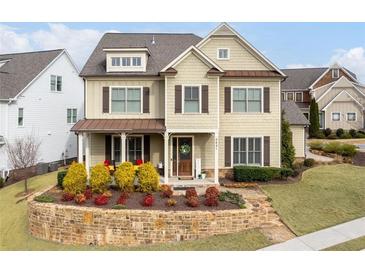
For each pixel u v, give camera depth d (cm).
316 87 4447
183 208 1479
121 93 2130
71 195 1603
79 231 1446
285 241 1312
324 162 2488
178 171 2136
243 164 2141
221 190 1848
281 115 2209
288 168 2138
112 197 1642
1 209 1975
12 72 2878
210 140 2131
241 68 2123
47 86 2983
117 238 1419
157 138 2167
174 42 2498
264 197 1720
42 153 2922
